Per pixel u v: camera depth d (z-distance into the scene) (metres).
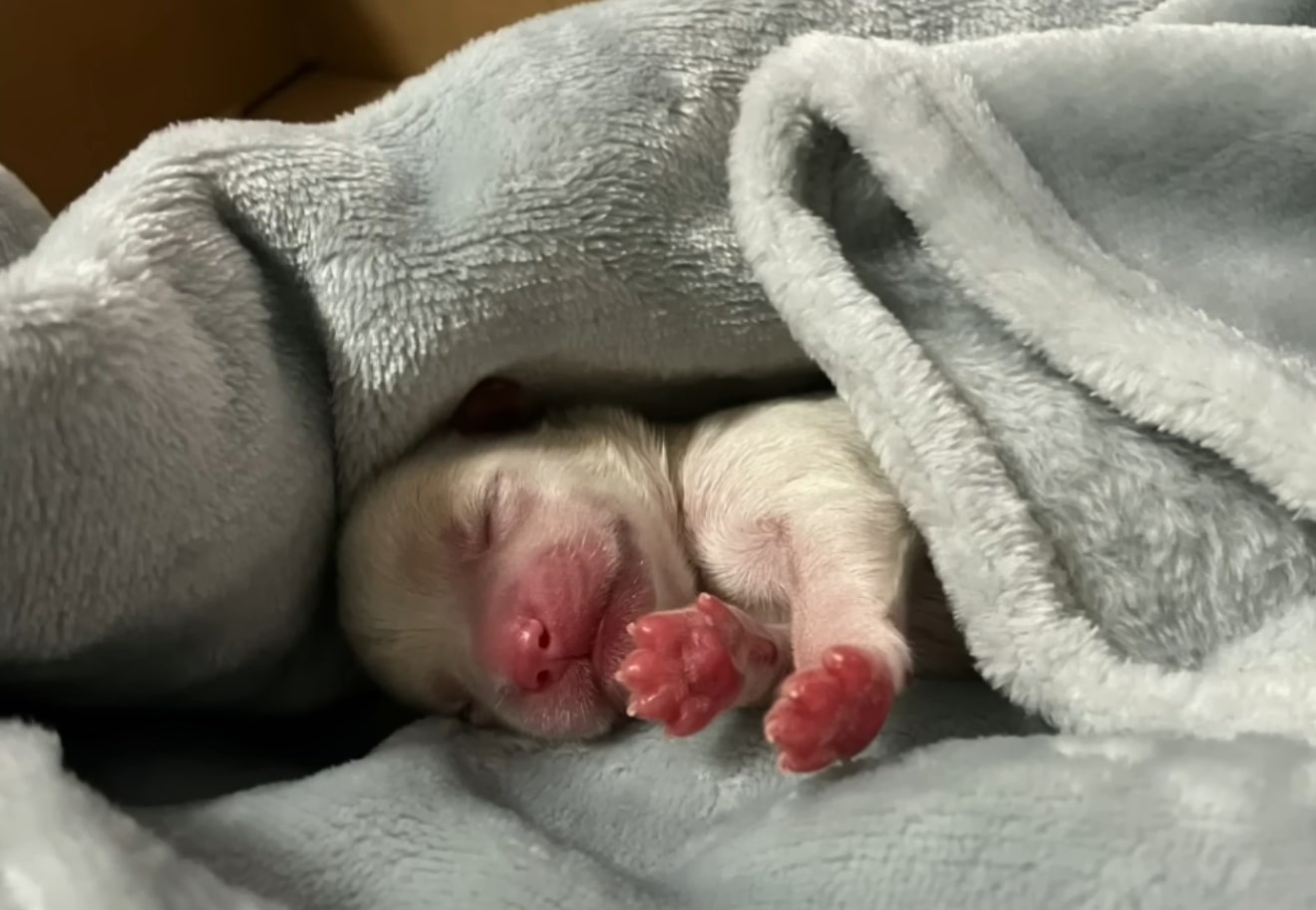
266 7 0.37
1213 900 0.12
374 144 0.20
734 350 0.21
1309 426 0.16
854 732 0.16
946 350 0.19
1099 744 0.15
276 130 0.19
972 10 0.21
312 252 0.19
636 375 0.22
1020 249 0.18
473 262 0.19
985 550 0.17
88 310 0.15
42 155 0.32
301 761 0.21
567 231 0.19
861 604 0.19
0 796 0.14
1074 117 0.19
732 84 0.20
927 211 0.18
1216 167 0.19
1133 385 0.17
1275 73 0.18
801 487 0.21
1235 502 0.17
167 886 0.13
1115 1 0.21
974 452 0.18
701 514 0.22
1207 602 0.17
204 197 0.18
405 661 0.22
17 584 0.15
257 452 0.18
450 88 0.20
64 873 0.13
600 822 0.18
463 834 0.16
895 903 0.14
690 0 0.20
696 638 0.17
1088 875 0.13
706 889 0.15
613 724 0.21
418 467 0.22
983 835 0.14
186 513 0.17
